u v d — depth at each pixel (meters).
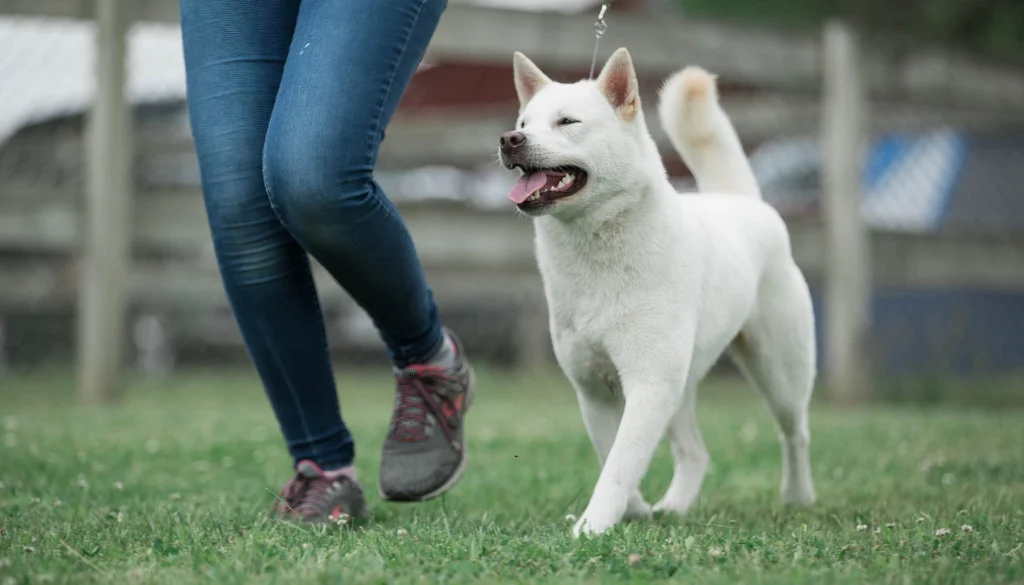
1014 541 2.95
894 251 9.83
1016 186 12.16
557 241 3.49
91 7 8.24
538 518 3.62
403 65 3.14
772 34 9.40
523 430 6.68
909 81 9.85
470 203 9.95
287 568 2.54
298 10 3.33
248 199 3.21
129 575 2.46
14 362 12.57
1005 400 9.50
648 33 9.14
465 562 2.58
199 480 4.61
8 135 9.87
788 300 4.11
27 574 2.44
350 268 3.18
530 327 12.96
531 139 3.44
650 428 3.34
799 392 4.18
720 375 12.85
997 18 13.34
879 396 9.83
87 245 8.37
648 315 3.38
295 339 3.35
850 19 13.44
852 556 2.79
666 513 3.92
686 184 10.88
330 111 2.96
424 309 3.43
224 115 3.23
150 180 11.02
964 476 4.73
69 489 4.23
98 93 8.23
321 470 3.47
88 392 8.46
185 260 12.32
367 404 9.23
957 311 11.47
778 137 11.46
